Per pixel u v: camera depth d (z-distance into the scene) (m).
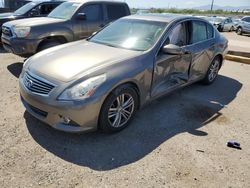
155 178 2.81
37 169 2.82
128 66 3.56
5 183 2.59
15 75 5.97
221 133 3.86
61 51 4.01
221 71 7.50
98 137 3.50
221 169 3.04
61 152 3.14
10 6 13.29
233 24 27.34
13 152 3.07
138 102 3.88
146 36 4.25
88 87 3.13
